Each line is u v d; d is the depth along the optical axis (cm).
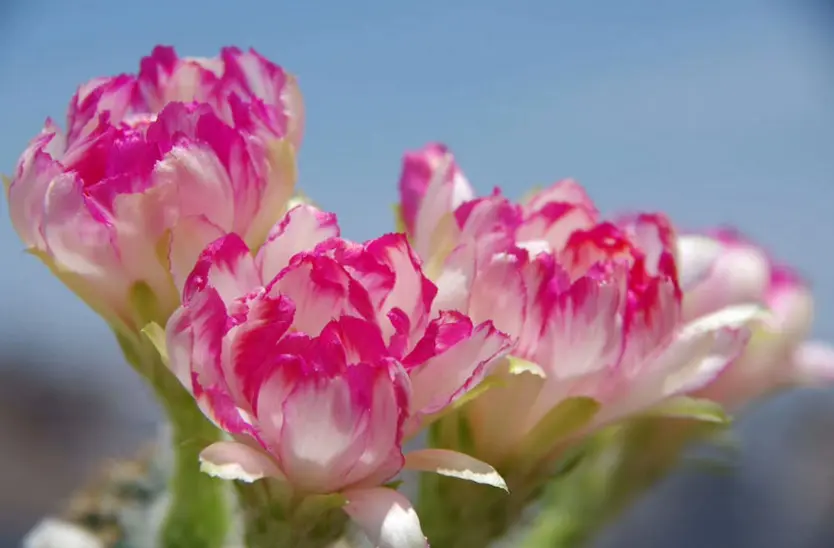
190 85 18
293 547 17
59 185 17
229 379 16
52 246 17
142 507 24
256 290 16
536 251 17
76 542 23
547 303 17
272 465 16
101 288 18
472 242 17
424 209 18
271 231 17
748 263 20
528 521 22
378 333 16
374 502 16
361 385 16
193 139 17
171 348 16
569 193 19
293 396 16
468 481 18
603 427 18
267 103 18
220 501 19
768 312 19
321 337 16
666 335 17
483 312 17
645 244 18
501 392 17
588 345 17
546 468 18
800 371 22
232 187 17
